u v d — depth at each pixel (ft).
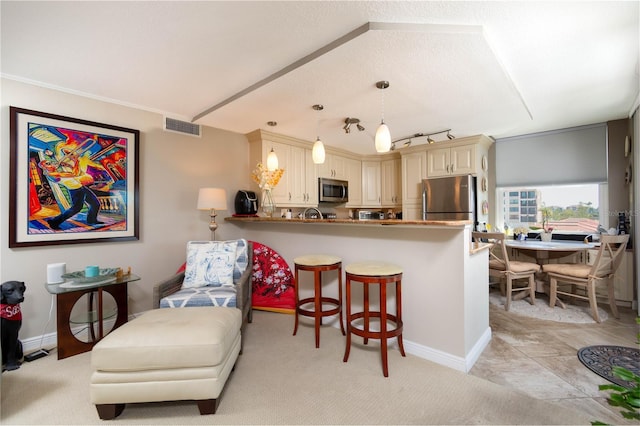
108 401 4.97
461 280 6.72
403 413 5.23
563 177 12.67
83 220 8.66
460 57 6.40
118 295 8.34
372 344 7.99
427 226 6.74
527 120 11.14
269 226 11.53
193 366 5.11
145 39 6.04
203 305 7.44
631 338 8.29
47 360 7.22
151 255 10.14
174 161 10.73
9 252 7.59
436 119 10.81
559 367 6.77
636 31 5.69
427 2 4.92
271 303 10.73
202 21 5.47
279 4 4.98
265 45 6.25
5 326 6.77
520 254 13.41
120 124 9.45
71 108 8.53
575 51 6.45
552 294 11.00
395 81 7.58
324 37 5.97
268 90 8.16
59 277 7.57
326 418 5.12
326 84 7.77
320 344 7.99
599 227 11.69
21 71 7.41
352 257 8.89
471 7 5.04
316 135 12.90
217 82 8.07
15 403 5.56
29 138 7.79
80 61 6.93
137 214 9.71
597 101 9.53
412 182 15.15
